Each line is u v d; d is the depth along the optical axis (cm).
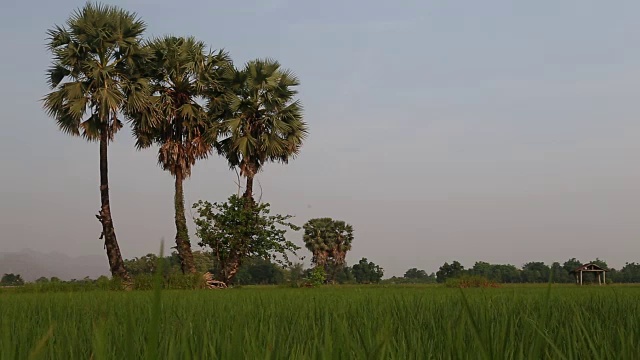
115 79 2623
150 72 2822
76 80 2538
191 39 2916
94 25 2552
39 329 296
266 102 3014
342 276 10631
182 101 2892
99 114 2520
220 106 3011
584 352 163
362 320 328
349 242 7181
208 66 2942
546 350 160
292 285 3306
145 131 2814
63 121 2541
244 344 204
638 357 152
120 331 251
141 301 581
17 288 2084
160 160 2894
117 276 2548
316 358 151
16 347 169
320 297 810
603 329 246
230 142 3048
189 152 2892
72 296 920
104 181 2650
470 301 527
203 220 3011
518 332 216
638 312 338
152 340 78
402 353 184
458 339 161
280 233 3159
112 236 2648
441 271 9438
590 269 5209
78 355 180
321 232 7156
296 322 306
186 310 475
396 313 331
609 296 629
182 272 2909
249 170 3056
